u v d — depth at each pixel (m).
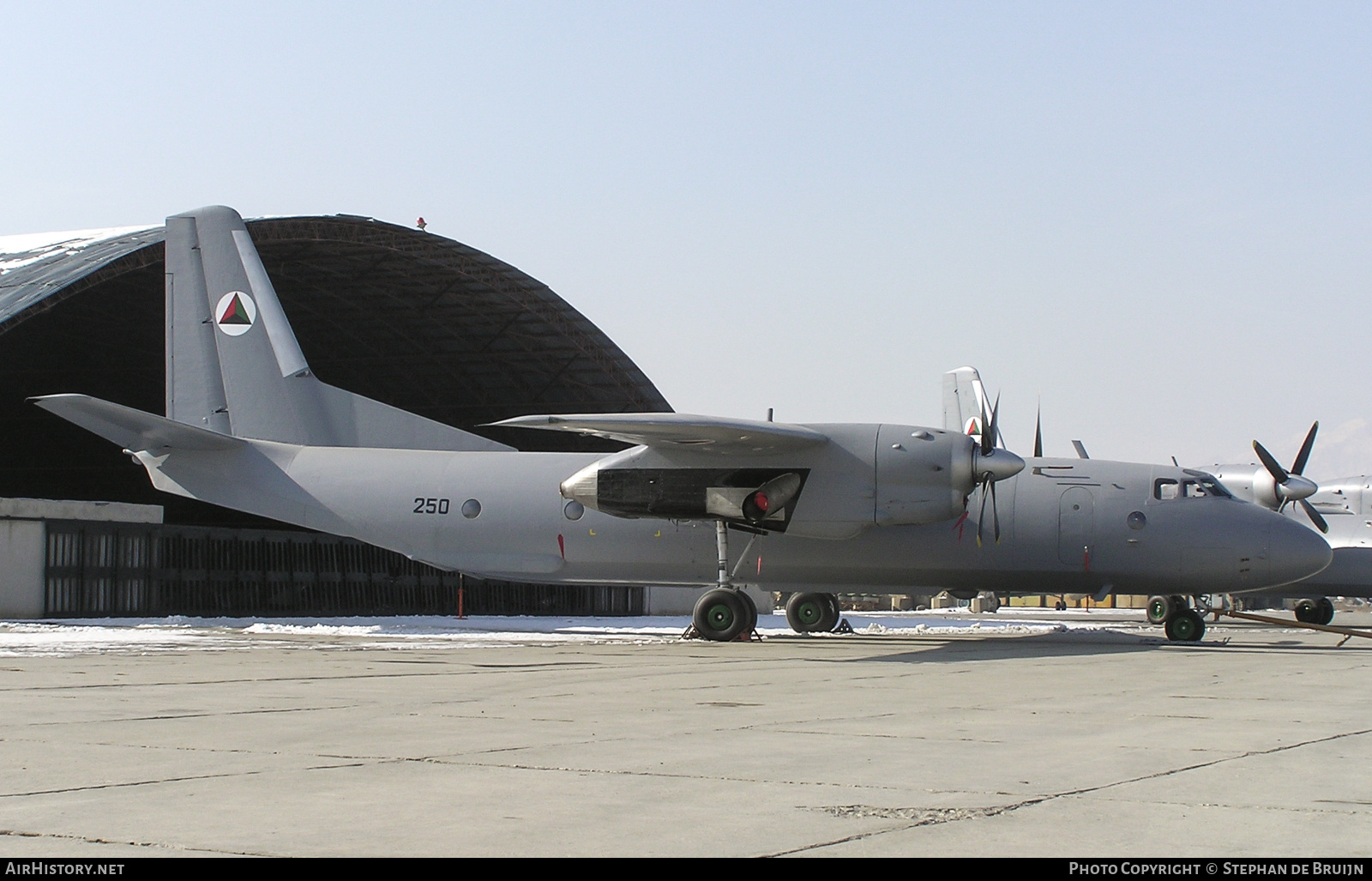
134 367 45.50
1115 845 5.34
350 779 6.86
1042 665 16.55
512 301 40.94
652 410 43.22
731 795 6.44
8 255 37.31
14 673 13.78
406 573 37.03
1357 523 33.34
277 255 38.31
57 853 5.09
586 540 23.94
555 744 8.29
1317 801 6.34
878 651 19.73
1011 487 23.02
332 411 25.91
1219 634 29.20
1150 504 22.53
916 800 6.35
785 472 21.45
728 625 22.12
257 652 17.89
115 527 28.70
